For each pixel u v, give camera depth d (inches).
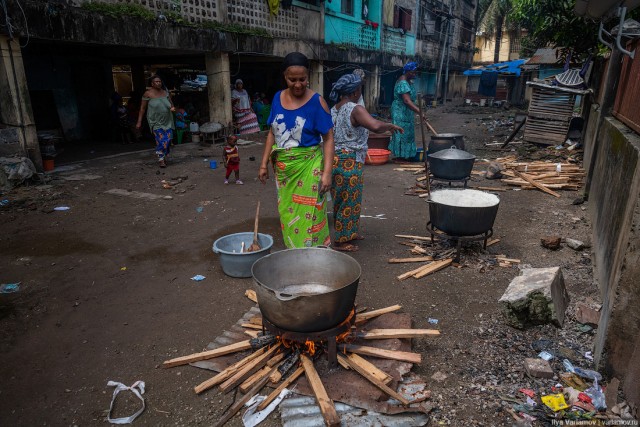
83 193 294.2
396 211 256.1
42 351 128.7
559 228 223.9
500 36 1503.4
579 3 209.5
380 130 175.2
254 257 167.9
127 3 364.5
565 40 457.1
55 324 142.6
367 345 120.3
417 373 115.2
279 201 147.5
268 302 106.5
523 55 1293.1
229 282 169.2
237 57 587.8
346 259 124.3
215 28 450.6
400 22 903.7
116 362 123.0
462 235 177.2
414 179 332.8
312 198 142.3
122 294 161.5
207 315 145.9
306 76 131.5
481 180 327.9
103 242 211.8
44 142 350.0
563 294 147.0
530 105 438.9
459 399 106.0
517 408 102.4
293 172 140.1
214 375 116.3
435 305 150.3
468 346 127.0
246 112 557.9
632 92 180.7
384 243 206.7
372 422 97.2
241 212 256.7
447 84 1300.4
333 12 654.5
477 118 792.9
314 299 103.0
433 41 1135.6
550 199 277.7
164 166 374.3
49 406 107.3
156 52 522.6
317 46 618.2
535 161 379.2
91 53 531.8
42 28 302.5
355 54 721.6
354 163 183.9
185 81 896.9
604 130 234.5
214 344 127.7
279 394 105.9
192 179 336.2
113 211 258.7
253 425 99.3
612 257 140.6
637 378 101.0
